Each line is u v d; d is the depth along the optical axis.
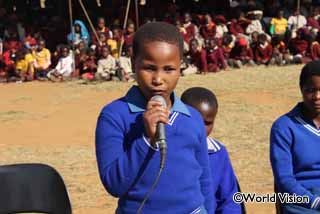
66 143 13.23
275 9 29.00
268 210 8.59
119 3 30.20
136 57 3.33
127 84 21.14
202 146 3.49
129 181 3.27
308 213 4.51
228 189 4.51
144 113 3.15
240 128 13.96
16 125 15.24
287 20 27.55
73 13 29.69
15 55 23.45
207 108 4.43
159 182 3.29
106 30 24.81
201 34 26.27
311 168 4.59
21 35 26.05
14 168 4.68
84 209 8.97
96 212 8.85
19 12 30.27
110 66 22.25
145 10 30.17
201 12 31.50
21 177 4.67
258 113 15.59
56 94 19.73
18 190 4.65
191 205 3.37
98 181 10.27
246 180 10.08
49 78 22.78
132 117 3.38
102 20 25.36
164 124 3.14
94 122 15.45
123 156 3.29
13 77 23.11
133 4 29.97
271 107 16.36
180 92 19.11
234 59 24.41
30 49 23.33
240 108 16.17
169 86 3.31
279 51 25.14
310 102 4.56
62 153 12.25
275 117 15.20
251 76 21.61
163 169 3.29
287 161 4.58
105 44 23.45
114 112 3.40
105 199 9.39
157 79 3.27
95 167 11.14
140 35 3.31
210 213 3.61
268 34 27.53
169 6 29.58
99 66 22.33
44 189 4.68
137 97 3.40
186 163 3.34
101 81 22.03
